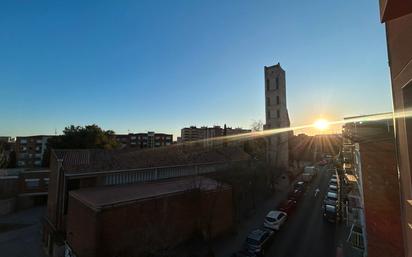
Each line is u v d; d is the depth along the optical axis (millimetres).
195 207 20250
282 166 49281
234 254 16406
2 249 21297
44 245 21828
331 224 23016
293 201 29391
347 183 20781
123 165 23734
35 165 68188
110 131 51812
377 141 10945
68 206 19234
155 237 16844
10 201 32594
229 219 22141
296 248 18359
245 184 27594
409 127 4809
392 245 10273
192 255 17391
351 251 16734
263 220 25000
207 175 28312
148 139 109812
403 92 4914
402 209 5398
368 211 10867
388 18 4883
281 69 53750
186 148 33844
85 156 24125
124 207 15695
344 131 20609
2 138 86188
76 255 16484
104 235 14617
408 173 4816
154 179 24812
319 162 72500
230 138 52844
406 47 4648
